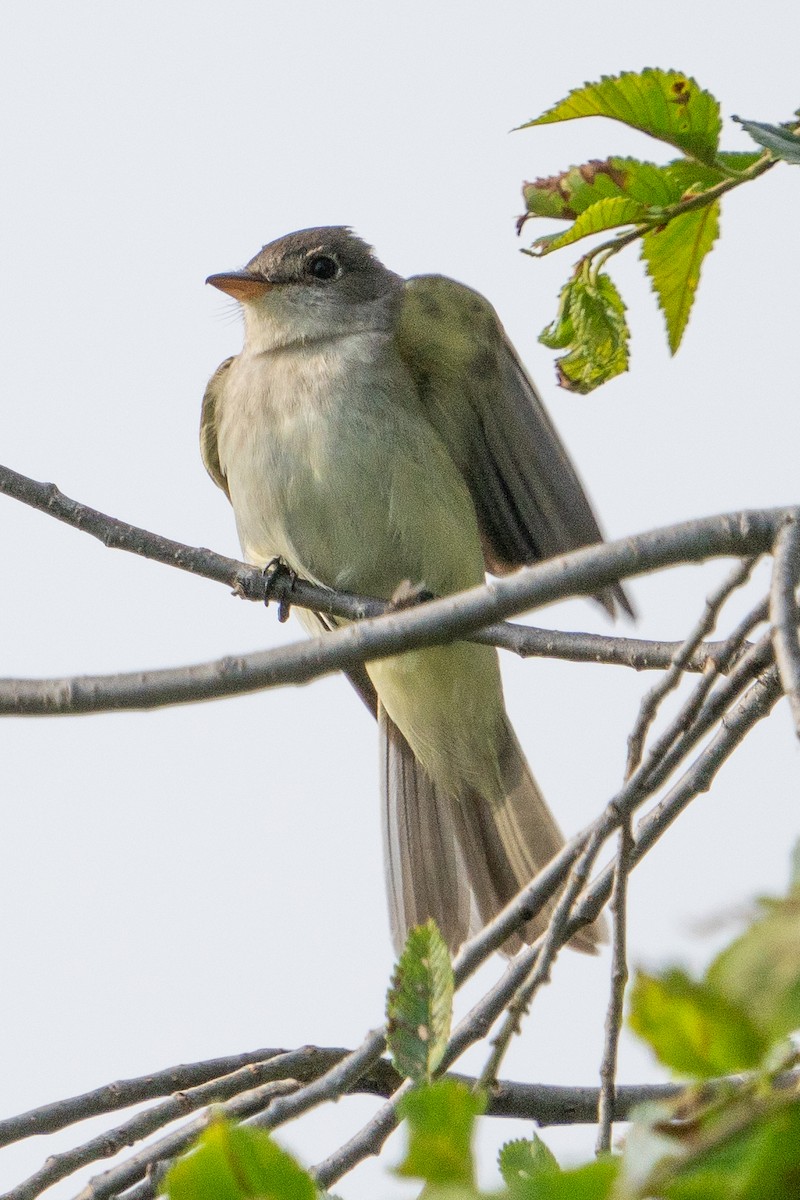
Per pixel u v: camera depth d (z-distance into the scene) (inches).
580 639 332.2
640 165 306.7
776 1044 162.9
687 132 303.0
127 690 238.4
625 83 299.3
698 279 320.2
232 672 237.1
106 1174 283.9
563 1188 152.8
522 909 269.7
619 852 250.7
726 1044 165.0
